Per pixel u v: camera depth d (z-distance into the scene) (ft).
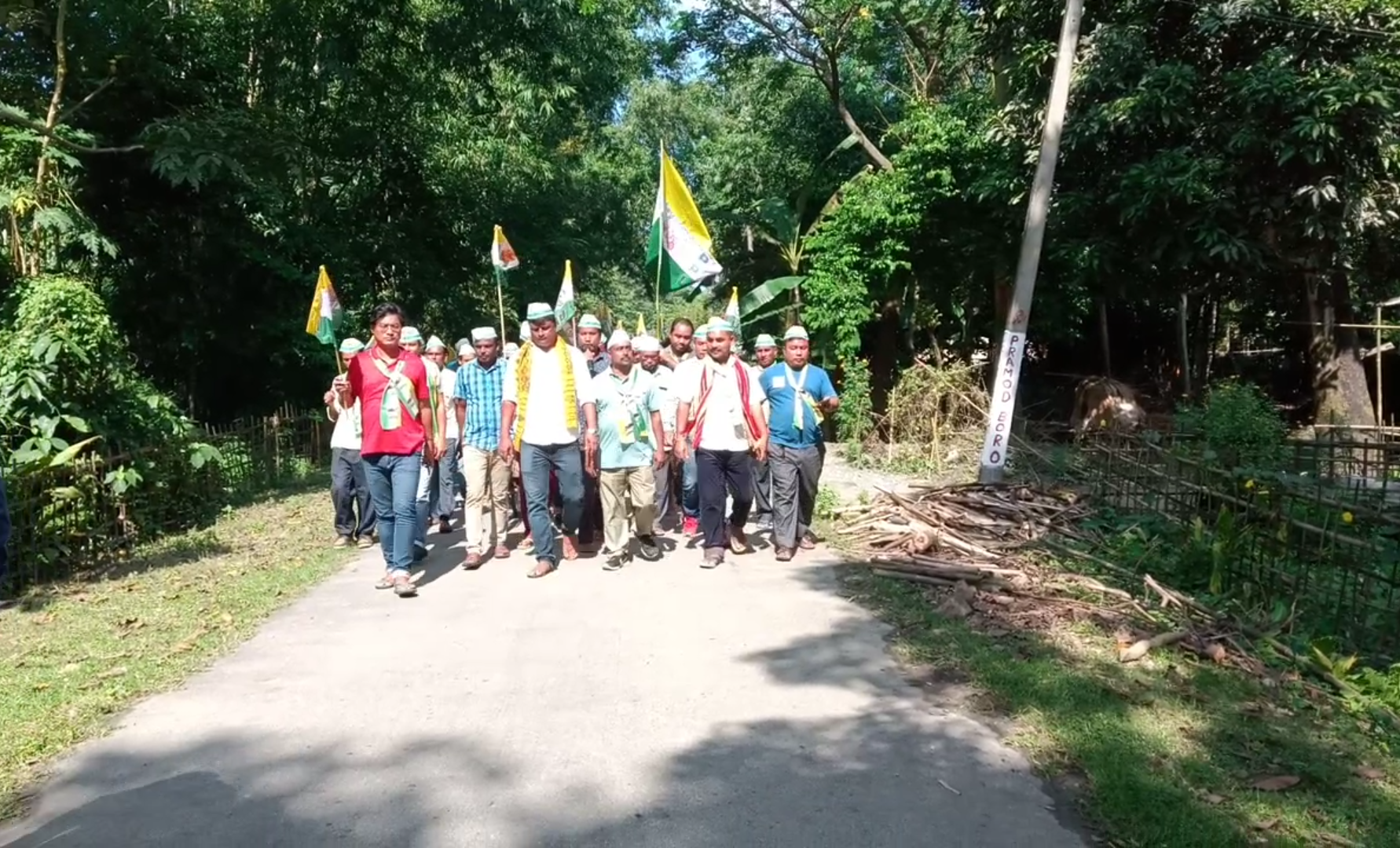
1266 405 34.73
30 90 38.42
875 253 56.24
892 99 78.13
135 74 40.37
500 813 12.12
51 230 34.83
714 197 90.99
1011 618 19.77
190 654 18.01
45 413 29.14
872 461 47.24
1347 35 40.83
